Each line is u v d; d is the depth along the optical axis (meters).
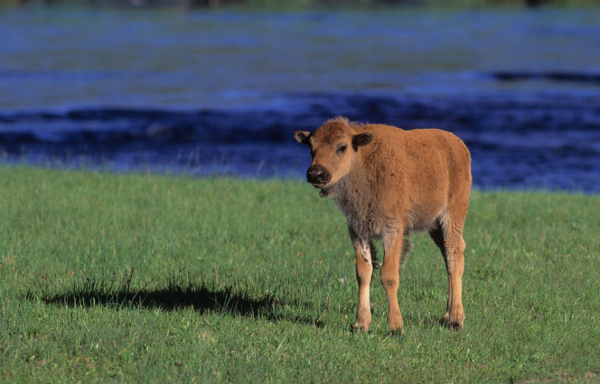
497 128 88.62
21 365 19.03
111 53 161.75
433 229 24.78
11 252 28.83
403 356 20.58
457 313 23.52
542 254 31.89
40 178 44.84
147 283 25.92
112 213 36.53
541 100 107.94
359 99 107.56
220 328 22.39
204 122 90.88
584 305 25.56
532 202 42.56
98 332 20.98
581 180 63.44
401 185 21.73
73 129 85.31
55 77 126.38
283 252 31.34
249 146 78.75
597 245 33.00
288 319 23.81
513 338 22.17
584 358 20.64
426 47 180.50
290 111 98.25
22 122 88.06
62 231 32.72
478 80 129.00
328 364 19.78
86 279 26.20
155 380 18.39
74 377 18.66
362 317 22.61
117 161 69.31
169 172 51.75
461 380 19.00
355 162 21.67
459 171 23.84
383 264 22.03
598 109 100.38
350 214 22.20
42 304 23.27
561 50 173.75
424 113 97.56
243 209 38.75
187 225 34.94
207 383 18.23
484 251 32.22
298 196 43.44
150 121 91.12
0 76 125.38
